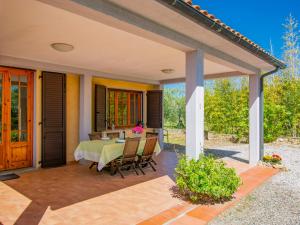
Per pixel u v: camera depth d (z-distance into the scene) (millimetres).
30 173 5793
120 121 9109
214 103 12922
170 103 18062
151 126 9625
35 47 4676
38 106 6367
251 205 3953
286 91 11820
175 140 13320
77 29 3713
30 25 3527
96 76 7480
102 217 3389
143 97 9930
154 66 6703
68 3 2488
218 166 4129
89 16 2812
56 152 6668
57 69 6348
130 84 9359
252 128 6730
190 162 4062
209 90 13656
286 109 11508
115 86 8789
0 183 4961
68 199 4074
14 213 3496
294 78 12648
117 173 5844
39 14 3135
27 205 3799
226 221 3365
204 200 3969
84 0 2568
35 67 5902
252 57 5270
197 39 4098
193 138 4254
